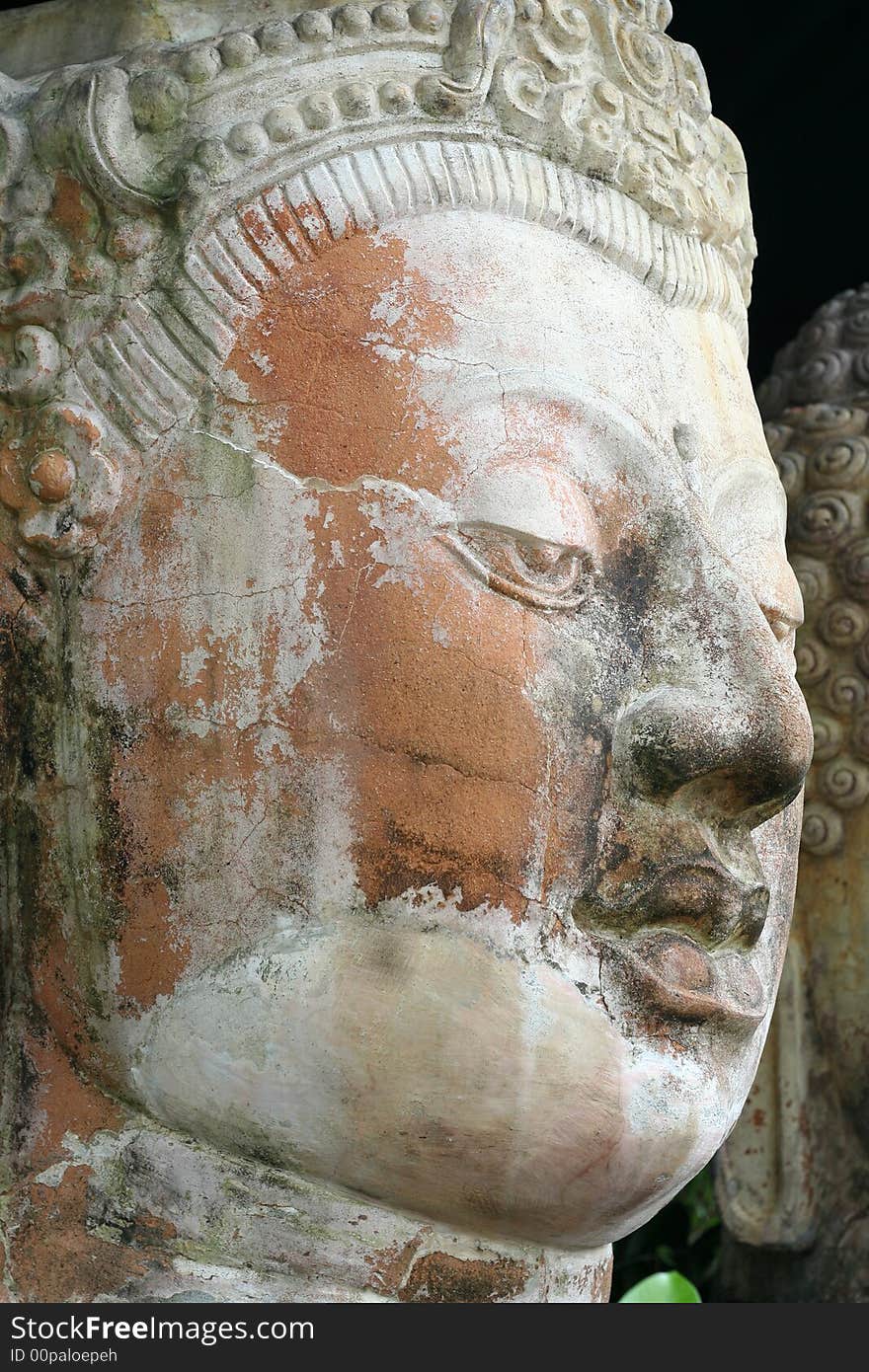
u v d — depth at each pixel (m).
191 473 2.32
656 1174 2.35
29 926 2.37
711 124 2.78
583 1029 2.29
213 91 2.40
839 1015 3.35
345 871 2.24
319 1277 2.31
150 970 2.29
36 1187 2.32
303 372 2.32
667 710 2.32
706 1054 2.39
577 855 2.30
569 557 2.34
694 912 2.35
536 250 2.45
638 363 2.48
